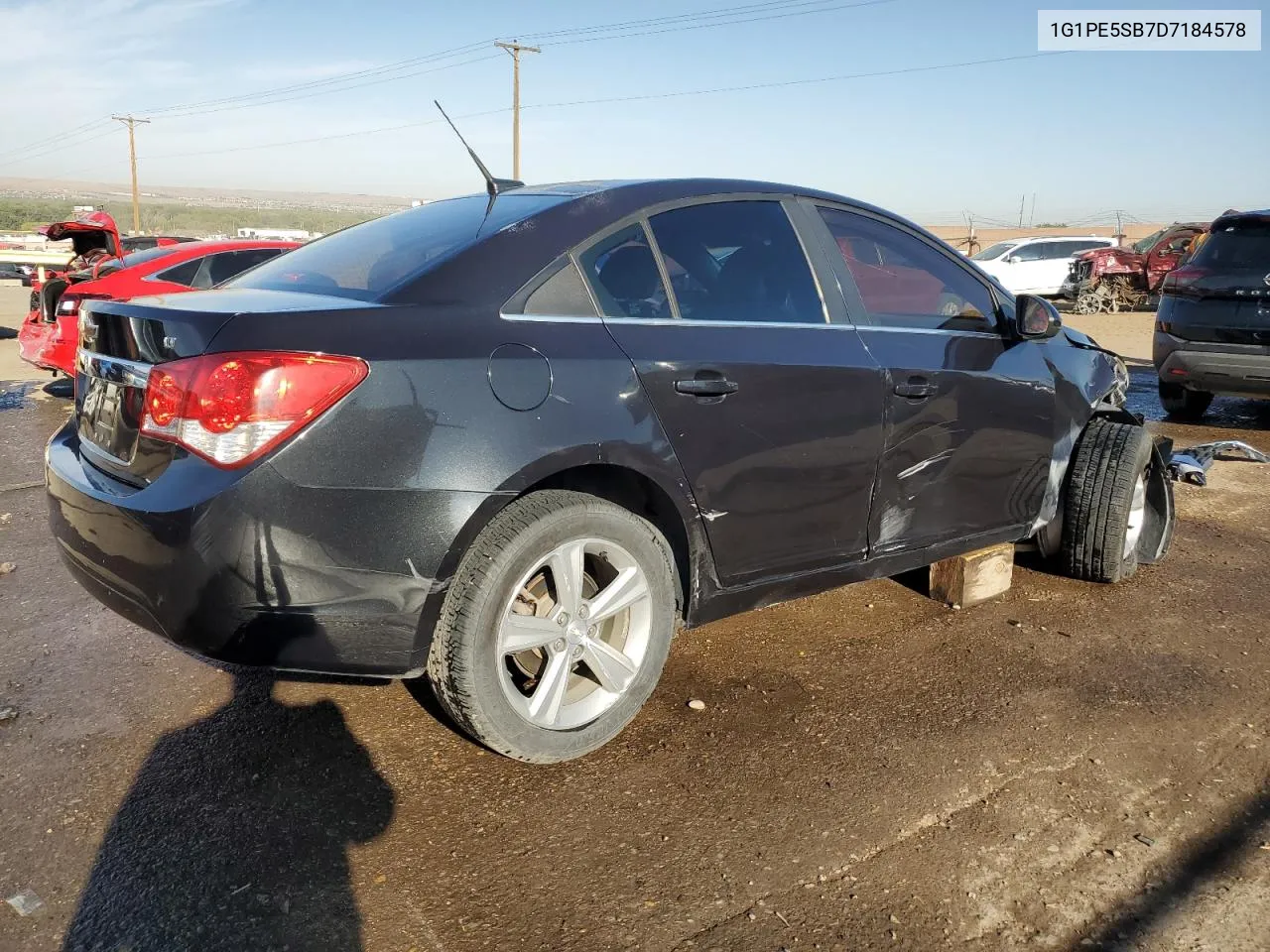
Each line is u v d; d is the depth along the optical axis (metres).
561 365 2.56
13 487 5.90
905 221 3.69
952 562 3.97
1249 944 2.11
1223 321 7.75
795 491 3.07
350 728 2.97
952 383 3.48
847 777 2.73
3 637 3.62
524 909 2.18
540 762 2.68
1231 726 3.06
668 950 2.06
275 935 2.08
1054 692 3.27
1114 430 4.24
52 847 2.37
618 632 2.84
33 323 9.20
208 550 2.23
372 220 3.55
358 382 2.29
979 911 2.20
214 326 2.29
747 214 3.19
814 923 2.15
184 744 2.86
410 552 2.35
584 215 2.84
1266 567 4.62
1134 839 2.47
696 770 2.76
